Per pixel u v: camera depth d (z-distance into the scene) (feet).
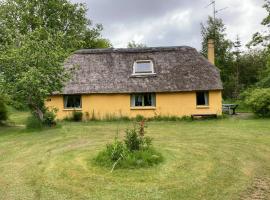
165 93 95.76
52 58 72.18
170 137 61.98
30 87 69.46
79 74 99.35
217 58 168.96
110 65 101.30
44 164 43.60
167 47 104.99
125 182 35.68
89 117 96.07
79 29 169.78
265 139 57.52
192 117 92.73
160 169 39.73
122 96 96.37
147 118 94.53
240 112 109.09
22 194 33.06
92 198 31.71
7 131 72.33
